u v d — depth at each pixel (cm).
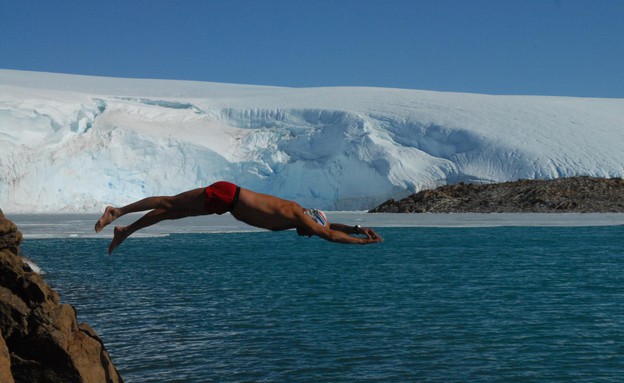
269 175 8144
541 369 952
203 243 3275
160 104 9012
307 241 3403
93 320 1287
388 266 2227
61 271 2091
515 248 2889
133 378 909
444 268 2148
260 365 972
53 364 569
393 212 7200
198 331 1191
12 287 593
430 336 1147
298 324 1248
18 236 615
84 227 4294
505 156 8162
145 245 3133
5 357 525
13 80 10631
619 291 1627
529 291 1636
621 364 975
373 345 1088
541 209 6725
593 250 2767
